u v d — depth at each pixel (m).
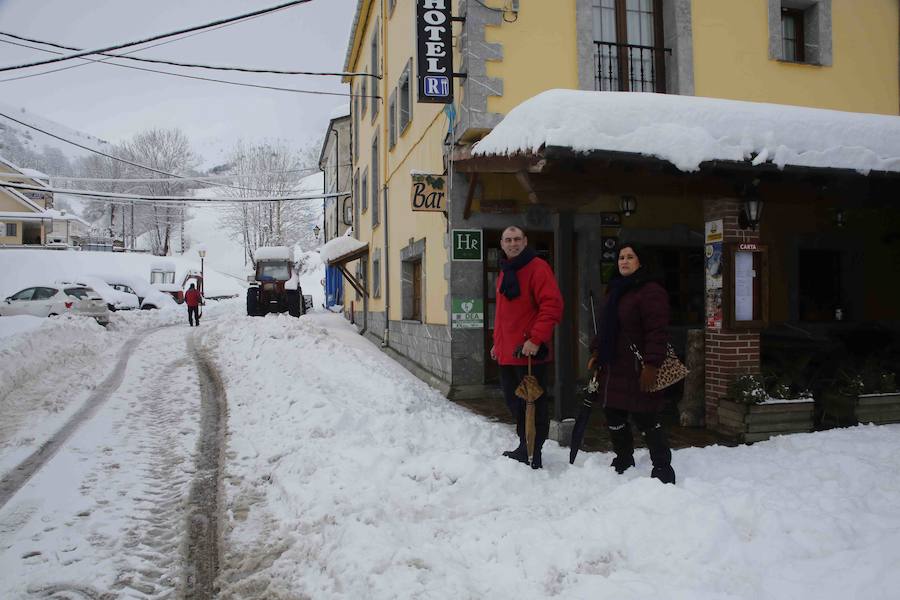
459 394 7.69
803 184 5.86
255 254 23.34
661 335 3.75
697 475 4.24
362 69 17.19
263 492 4.20
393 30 12.21
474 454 4.30
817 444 4.94
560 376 5.44
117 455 5.09
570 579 2.72
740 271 5.94
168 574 3.14
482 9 7.30
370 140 15.30
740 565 2.70
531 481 4.03
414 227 10.28
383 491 3.88
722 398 5.86
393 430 5.36
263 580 3.01
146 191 58.59
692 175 5.29
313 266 53.72
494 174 7.91
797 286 9.39
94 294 18.39
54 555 3.31
